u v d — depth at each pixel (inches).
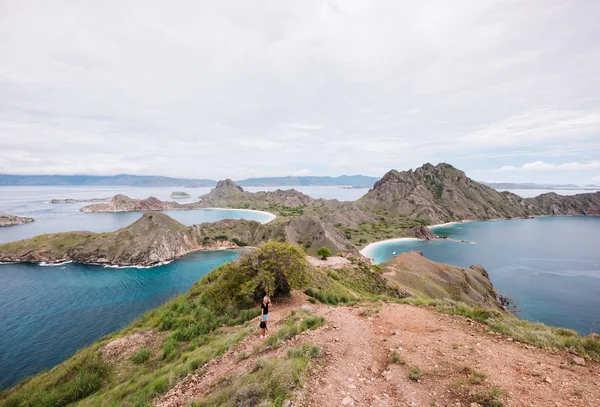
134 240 4468.5
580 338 418.9
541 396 284.5
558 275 4325.8
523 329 471.8
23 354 1763.0
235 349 536.7
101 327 2127.2
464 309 614.2
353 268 1873.8
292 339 494.6
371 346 452.8
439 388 315.3
